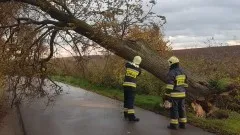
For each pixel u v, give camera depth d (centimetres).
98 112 1295
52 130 1033
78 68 1498
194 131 1007
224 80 1290
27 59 1310
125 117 1177
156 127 1054
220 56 1630
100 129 1035
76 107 1402
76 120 1165
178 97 1026
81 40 1329
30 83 1351
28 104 1476
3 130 1049
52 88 1762
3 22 1334
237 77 1354
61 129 1043
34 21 1323
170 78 1017
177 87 1029
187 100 1277
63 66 1476
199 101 1245
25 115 1258
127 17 1258
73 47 1372
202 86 1277
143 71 1684
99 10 1237
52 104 1476
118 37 1284
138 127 1055
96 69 1747
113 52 1320
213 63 1552
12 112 1320
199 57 1630
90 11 1245
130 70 1141
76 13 1267
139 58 1152
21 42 1275
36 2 1271
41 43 1322
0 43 1334
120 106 1420
